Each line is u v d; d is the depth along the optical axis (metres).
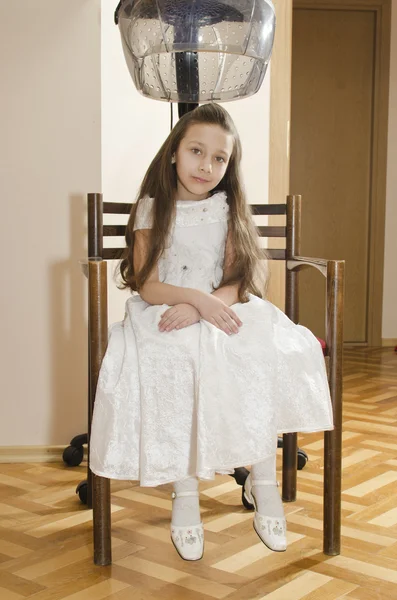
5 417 2.17
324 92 4.57
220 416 1.33
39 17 2.09
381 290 4.66
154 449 1.33
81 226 2.15
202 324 1.41
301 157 4.59
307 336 1.46
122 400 1.34
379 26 4.52
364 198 4.64
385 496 1.84
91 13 2.10
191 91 1.68
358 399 3.10
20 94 2.10
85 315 2.18
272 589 1.32
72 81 2.11
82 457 2.12
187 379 1.34
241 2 1.49
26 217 2.13
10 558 1.46
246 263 1.61
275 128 2.72
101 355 1.39
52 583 1.35
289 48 2.70
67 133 2.12
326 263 1.47
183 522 1.39
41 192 2.13
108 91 2.21
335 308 1.44
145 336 1.38
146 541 1.55
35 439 2.18
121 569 1.41
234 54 1.63
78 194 2.14
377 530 1.61
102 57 2.18
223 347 1.36
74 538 1.57
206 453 1.31
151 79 1.65
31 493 1.87
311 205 4.62
